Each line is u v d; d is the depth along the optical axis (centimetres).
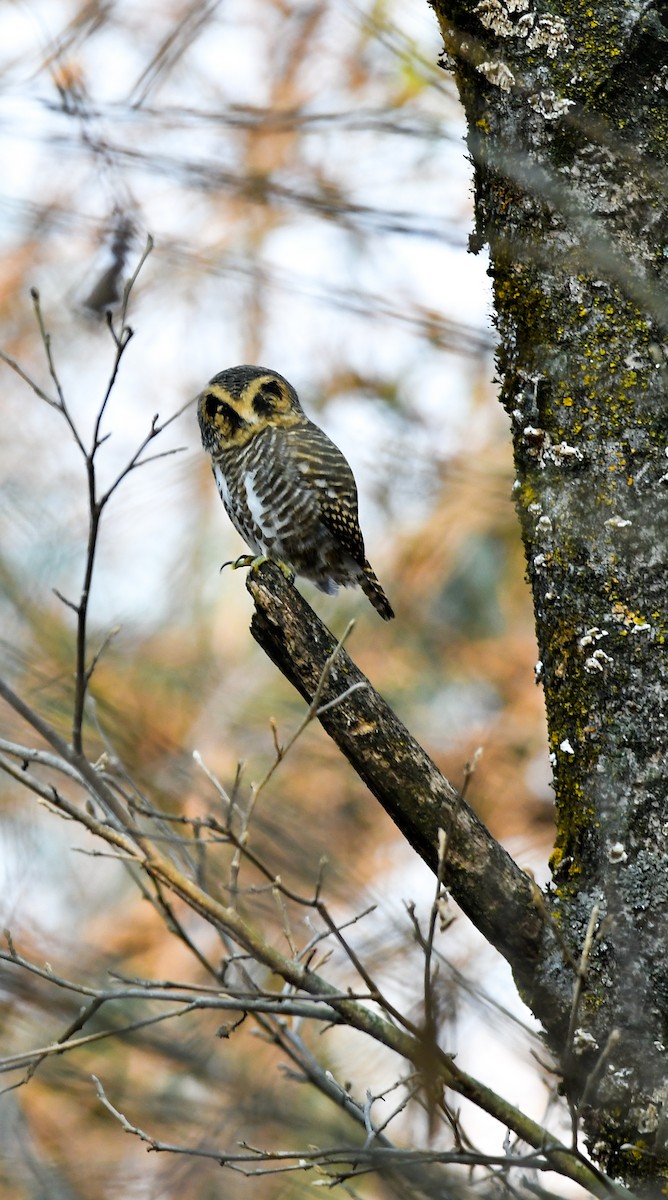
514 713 1327
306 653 628
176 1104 963
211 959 1284
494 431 1443
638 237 614
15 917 1270
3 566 1420
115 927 1334
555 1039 591
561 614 616
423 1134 690
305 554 1064
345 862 1211
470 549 1398
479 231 667
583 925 589
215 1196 1042
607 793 592
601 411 614
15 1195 1169
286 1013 537
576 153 627
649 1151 551
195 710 1355
